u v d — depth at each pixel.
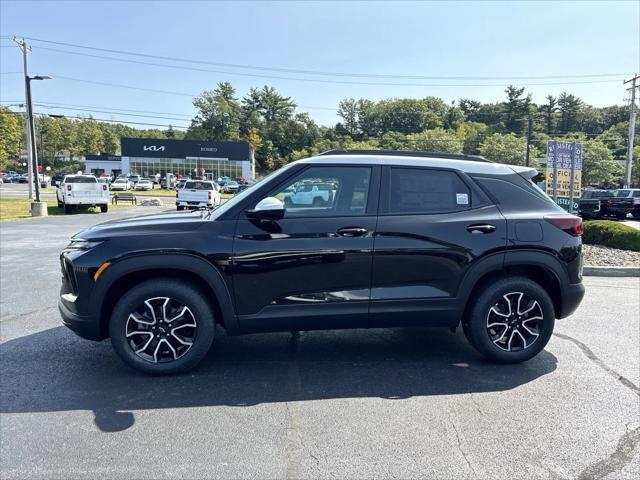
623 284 7.57
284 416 3.23
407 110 124.00
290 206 3.87
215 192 25.53
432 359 4.30
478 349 4.13
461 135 105.94
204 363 4.15
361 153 4.15
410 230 3.85
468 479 2.56
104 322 3.77
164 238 3.67
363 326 3.93
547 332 4.12
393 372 3.99
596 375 3.96
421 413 3.29
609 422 3.19
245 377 3.86
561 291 4.14
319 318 3.82
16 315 5.57
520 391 3.65
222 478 2.54
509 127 113.94
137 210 24.34
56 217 19.02
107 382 3.73
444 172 4.08
